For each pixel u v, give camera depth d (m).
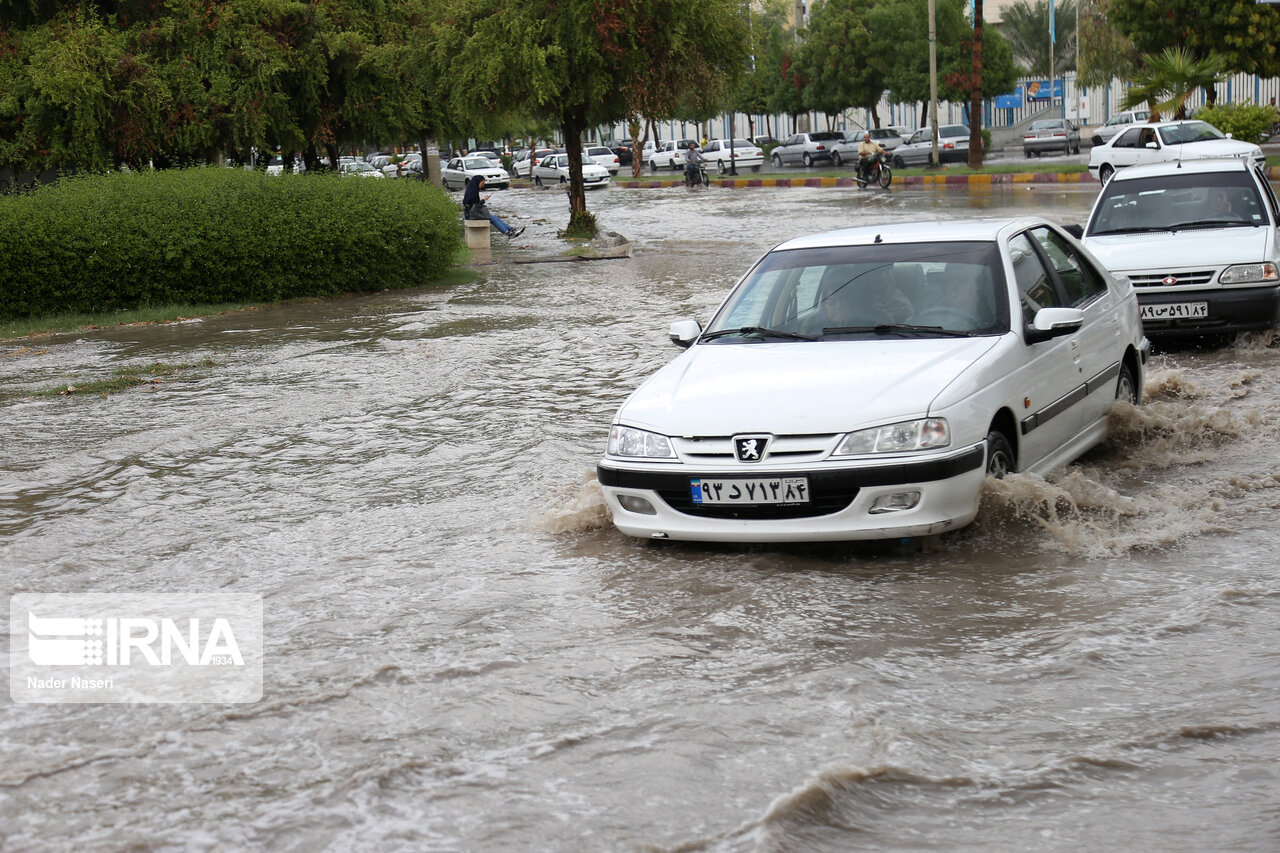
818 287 7.04
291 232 19.36
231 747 4.08
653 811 3.52
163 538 6.91
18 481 8.42
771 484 5.72
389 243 20.31
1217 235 11.27
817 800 3.50
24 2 25.72
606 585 5.70
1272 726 3.90
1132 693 4.21
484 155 60.06
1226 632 4.70
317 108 28.31
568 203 45.09
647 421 6.12
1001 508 6.10
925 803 3.52
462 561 6.20
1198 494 6.55
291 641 5.11
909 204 32.69
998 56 65.25
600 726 4.11
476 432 9.38
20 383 12.66
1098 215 12.30
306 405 10.78
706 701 4.28
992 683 4.36
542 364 12.41
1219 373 10.07
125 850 3.42
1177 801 3.49
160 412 10.73
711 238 28.05
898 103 70.50
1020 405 6.36
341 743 4.07
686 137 88.06
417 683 4.56
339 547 6.58
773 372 6.27
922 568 5.68
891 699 4.24
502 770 3.81
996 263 6.85
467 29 27.06
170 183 19.42
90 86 23.62
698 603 5.37
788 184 47.38
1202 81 37.06
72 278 18.36
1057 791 3.57
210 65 25.89
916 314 6.69
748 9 28.56
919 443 5.67
